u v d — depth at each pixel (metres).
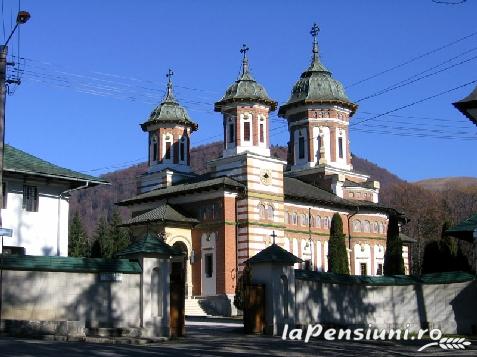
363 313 33.00
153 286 26.64
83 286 25.36
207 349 21.73
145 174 64.12
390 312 33.38
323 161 66.44
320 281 31.39
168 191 57.56
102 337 24.12
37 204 36.28
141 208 60.50
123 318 25.92
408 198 113.19
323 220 62.22
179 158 64.12
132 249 27.00
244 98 56.66
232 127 57.38
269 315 28.98
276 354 20.97
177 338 26.30
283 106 68.75
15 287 24.06
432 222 102.06
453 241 44.94
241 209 53.75
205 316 48.59
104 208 157.12
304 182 66.31
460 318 32.41
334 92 67.50
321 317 31.22
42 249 36.03
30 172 34.47
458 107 28.66
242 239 53.12
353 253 63.78
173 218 53.28
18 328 22.70
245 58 58.97
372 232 65.62
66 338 22.44
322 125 67.00
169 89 65.94
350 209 64.50
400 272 49.59
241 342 25.08
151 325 26.11
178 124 64.50
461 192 123.38
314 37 70.06
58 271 24.92
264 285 29.36
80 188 38.09
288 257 29.59
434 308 33.09
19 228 35.25
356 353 22.12
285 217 58.31
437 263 39.97
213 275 52.97
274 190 56.06
